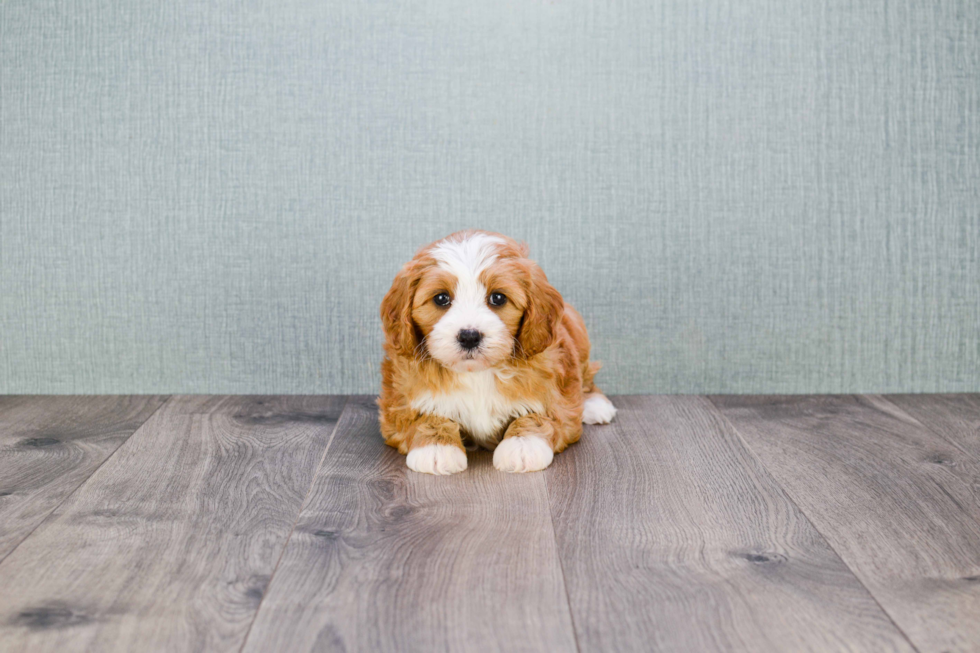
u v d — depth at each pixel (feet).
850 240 6.64
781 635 3.07
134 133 6.50
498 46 6.42
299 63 6.42
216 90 6.45
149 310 6.69
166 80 6.44
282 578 3.51
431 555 3.73
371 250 6.61
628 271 6.63
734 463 5.03
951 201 6.61
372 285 6.65
